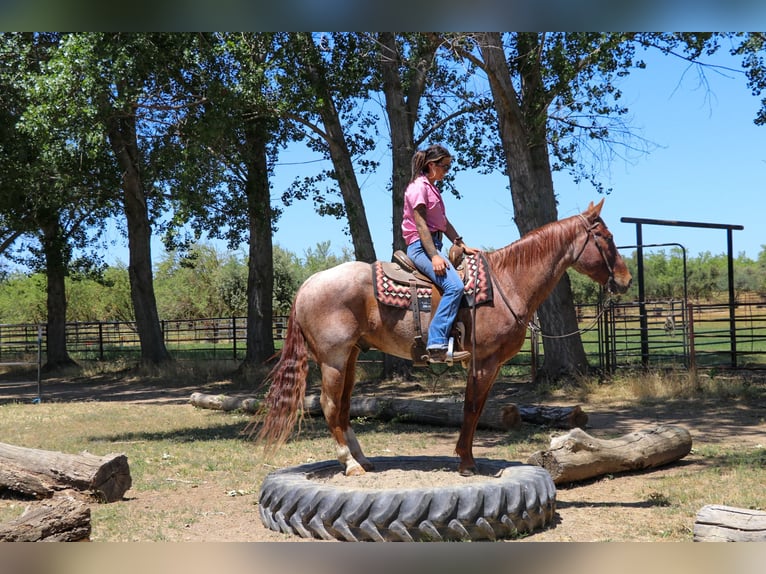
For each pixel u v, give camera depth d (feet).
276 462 29.55
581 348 56.75
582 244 21.20
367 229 66.18
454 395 52.60
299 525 18.21
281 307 143.43
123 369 85.66
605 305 22.25
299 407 20.88
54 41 66.28
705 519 16.28
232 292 154.10
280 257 143.54
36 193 77.46
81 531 16.37
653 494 22.63
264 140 71.15
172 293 160.04
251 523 19.99
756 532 15.52
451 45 51.08
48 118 50.19
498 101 54.08
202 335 147.02
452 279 19.83
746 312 137.59
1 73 62.18
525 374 67.87
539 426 37.93
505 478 19.06
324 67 60.49
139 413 49.03
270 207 74.08
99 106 50.75
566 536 17.98
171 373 77.56
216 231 78.79
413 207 20.20
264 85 56.18
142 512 21.39
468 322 20.24
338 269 21.09
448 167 21.21
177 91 60.18
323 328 20.61
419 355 20.47
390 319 20.44
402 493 17.17
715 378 53.01
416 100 67.21
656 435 27.04
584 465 24.20
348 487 18.35
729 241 58.90
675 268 176.14
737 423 37.17
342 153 65.87
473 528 17.28
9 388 74.28
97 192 76.33
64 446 34.45
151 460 30.27
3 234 93.86
